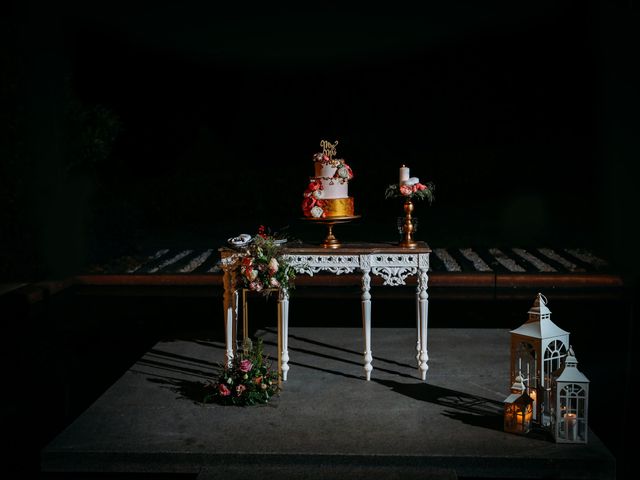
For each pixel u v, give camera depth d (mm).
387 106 18891
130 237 11352
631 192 11656
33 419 4988
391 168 16969
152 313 8008
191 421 4676
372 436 4402
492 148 18266
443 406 4895
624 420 4938
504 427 4484
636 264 10281
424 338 5395
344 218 5441
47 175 9828
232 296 5391
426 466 4137
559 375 4301
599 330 7141
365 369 5410
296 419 4688
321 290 9164
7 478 4160
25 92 9547
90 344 6805
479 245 12164
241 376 4980
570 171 17625
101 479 4148
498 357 5969
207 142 17922
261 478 4051
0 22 9422
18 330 7348
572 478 4102
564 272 9594
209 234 13969
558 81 17656
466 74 18422
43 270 9695
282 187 16078
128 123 17625
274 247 5234
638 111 11633
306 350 6250
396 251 5285
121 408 4918
